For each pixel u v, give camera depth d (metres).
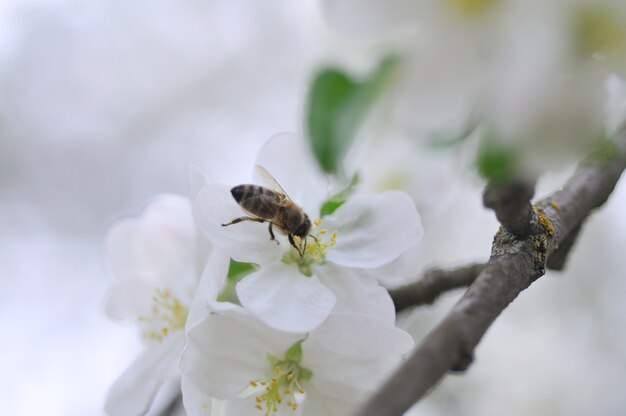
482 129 0.13
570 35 0.13
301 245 0.19
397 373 0.13
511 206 0.14
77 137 0.56
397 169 0.23
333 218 0.19
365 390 0.18
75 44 0.55
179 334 0.21
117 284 0.22
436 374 0.13
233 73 0.52
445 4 0.14
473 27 0.13
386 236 0.19
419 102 0.14
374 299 0.19
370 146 0.17
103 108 0.55
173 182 0.56
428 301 0.20
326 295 0.19
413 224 0.19
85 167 0.56
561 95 0.13
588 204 0.17
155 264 0.22
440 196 0.23
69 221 0.56
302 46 0.50
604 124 0.13
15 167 0.56
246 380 0.19
